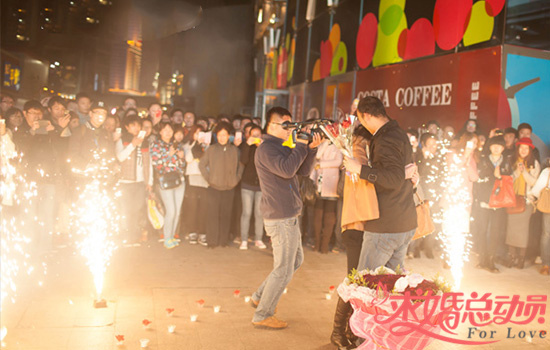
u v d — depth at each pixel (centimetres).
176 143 788
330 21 1432
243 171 805
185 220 885
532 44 824
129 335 437
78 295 536
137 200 779
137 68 5397
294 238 454
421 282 347
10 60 2652
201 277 627
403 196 406
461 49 889
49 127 685
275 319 466
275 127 458
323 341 443
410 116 1023
